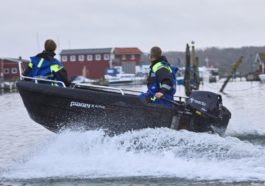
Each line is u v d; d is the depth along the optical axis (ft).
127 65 435.94
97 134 38.65
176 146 36.70
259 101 109.09
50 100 39.73
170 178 31.50
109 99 39.93
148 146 37.24
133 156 36.06
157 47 40.96
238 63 193.88
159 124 40.09
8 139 53.42
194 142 36.58
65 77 41.34
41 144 43.19
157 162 34.63
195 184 30.14
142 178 31.78
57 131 40.93
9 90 265.75
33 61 41.39
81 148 38.32
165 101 40.63
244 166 33.19
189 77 150.41
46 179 32.45
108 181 31.50
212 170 32.48
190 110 40.63
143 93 41.42
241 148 35.88
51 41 41.57
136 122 40.04
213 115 40.86
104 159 35.68
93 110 39.93
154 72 40.50
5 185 31.60
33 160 37.09
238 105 98.07
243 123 59.82
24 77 40.73
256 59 462.60
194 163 34.22
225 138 38.52
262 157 34.94
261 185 29.45
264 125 57.26
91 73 476.54
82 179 32.17
